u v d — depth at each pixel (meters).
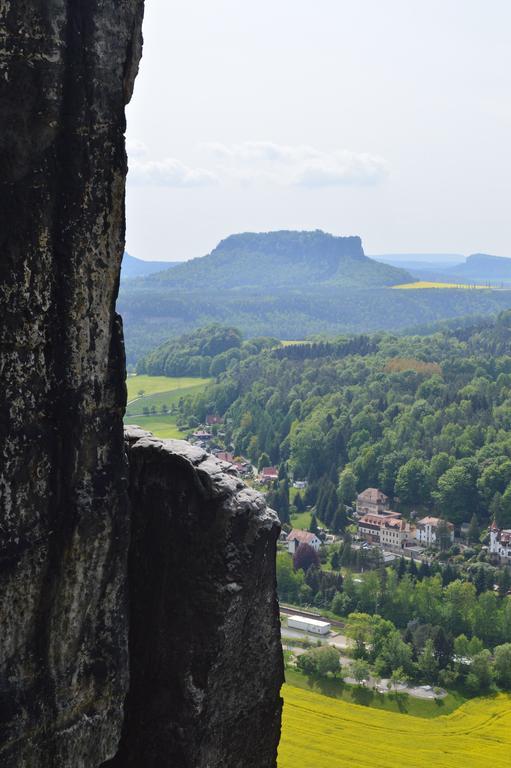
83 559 13.06
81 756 13.55
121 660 13.80
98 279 12.69
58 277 12.38
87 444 12.86
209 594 15.18
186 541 15.34
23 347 12.16
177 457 15.34
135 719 15.59
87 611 13.30
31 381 12.28
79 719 13.44
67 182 12.26
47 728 13.07
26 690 12.78
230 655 15.50
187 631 15.30
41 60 11.76
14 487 12.27
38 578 12.66
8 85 11.62
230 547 15.26
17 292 12.05
